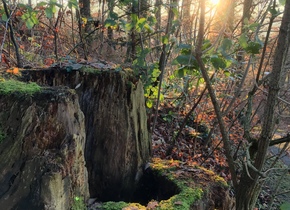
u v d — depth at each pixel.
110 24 3.22
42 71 2.41
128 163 2.53
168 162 2.81
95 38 4.55
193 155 4.04
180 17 4.09
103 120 2.44
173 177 2.45
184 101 4.75
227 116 4.38
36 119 1.66
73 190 1.83
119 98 2.44
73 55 4.33
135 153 2.57
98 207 2.04
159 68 3.74
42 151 1.68
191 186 2.29
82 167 1.93
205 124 4.70
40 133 1.67
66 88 1.89
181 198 2.12
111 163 2.48
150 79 3.28
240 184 1.72
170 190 2.40
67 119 1.74
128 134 2.48
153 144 3.86
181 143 4.11
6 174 1.61
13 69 2.30
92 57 4.17
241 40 1.75
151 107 3.63
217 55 1.70
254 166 1.60
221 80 4.20
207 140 4.23
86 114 2.43
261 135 1.54
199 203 2.13
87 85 2.42
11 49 3.67
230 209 2.46
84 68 2.48
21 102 1.67
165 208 1.98
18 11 3.19
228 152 1.70
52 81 2.41
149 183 2.62
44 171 1.63
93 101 2.43
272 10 1.68
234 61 1.67
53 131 1.70
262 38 2.80
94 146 2.46
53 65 2.62
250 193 1.68
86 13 4.93
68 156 1.73
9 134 1.63
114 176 2.50
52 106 1.69
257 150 1.64
